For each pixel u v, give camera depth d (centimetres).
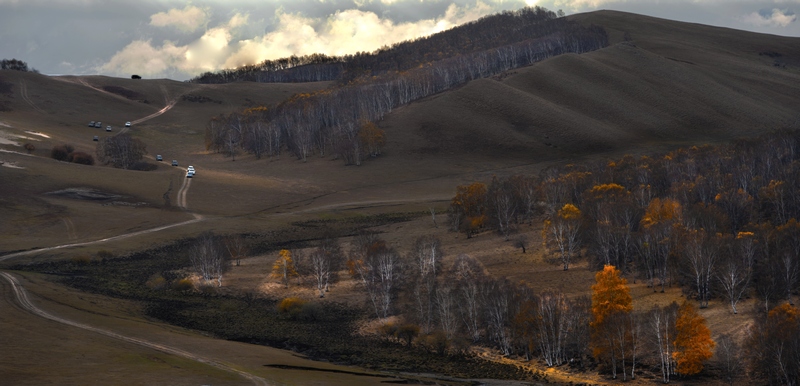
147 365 7425
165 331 10281
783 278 10419
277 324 11888
